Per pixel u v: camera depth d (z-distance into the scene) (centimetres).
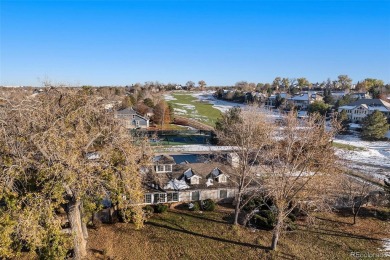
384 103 10444
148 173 3631
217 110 12750
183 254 2680
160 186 3697
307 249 2831
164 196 3669
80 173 2019
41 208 1916
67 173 1912
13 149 1930
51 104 2309
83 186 2058
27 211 1852
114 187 2217
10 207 1917
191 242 2878
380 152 6869
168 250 2738
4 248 1853
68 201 2259
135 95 12525
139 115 8525
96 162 2217
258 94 14812
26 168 2008
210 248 2788
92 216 3100
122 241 2855
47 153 1970
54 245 2022
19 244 2044
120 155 2361
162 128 8638
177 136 7756
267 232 3114
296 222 3366
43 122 2072
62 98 2381
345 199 3769
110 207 3228
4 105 2041
